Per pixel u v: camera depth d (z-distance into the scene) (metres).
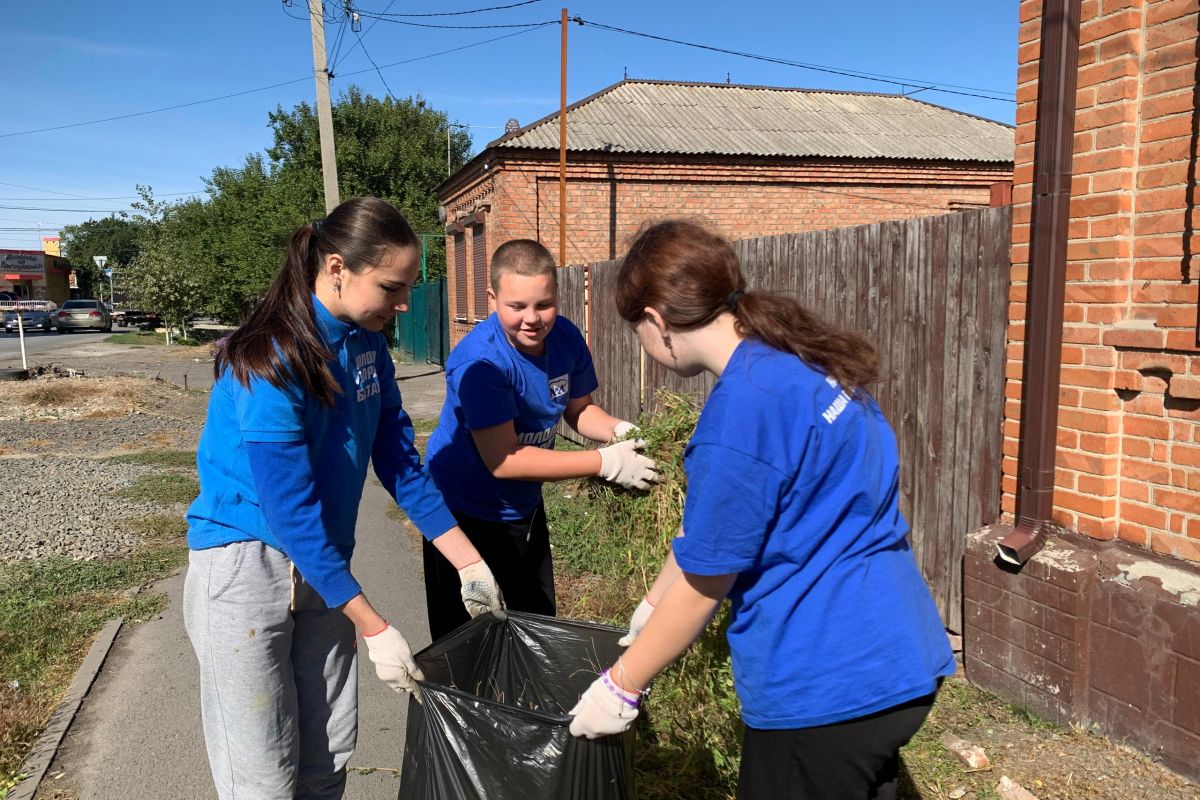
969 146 14.69
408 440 2.39
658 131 13.80
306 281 1.95
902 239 4.04
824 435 1.48
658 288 1.60
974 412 3.67
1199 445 2.75
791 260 4.91
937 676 1.56
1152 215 2.84
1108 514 3.03
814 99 16.36
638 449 2.67
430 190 33.75
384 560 5.34
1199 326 2.67
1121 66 2.86
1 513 6.34
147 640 4.08
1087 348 3.04
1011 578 3.25
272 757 2.04
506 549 2.81
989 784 2.81
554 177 12.85
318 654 2.20
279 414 1.85
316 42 13.34
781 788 1.58
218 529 1.97
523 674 2.35
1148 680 2.85
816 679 1.52
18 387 13.71
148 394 13.69
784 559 1.53
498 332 2.64
